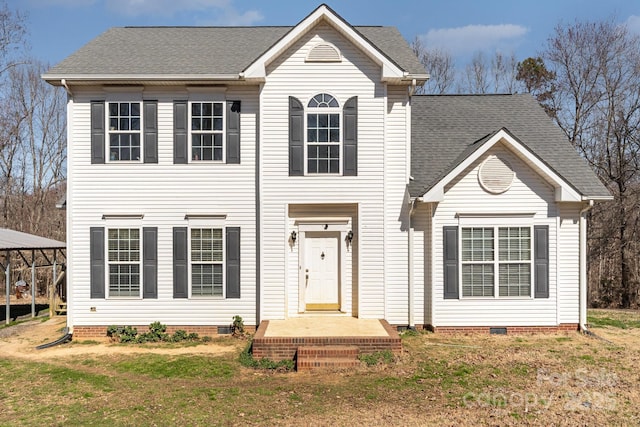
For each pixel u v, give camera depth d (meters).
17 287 25.73
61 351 12.59
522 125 16.34
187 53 15.09
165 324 13.88
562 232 13.90
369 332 12.01
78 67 13.73
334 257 14.17
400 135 13.91
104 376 10.43
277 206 13.60
